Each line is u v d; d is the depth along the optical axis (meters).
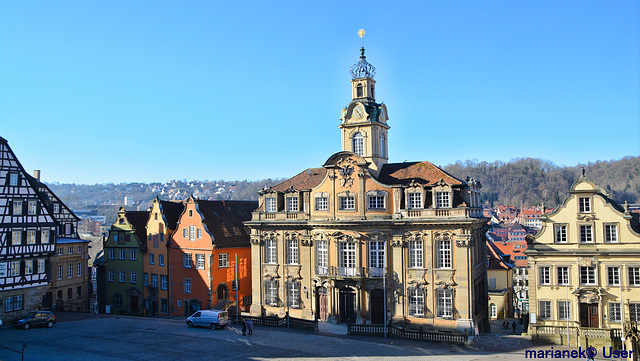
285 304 61.16
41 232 62.53
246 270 71.00
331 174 58.88
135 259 74.88
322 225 58.25
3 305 57.84
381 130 63.22
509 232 161.88
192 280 67.56
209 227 67.25
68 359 40.50
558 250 51.28
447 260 53.97
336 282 57.66
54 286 73.56
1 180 58.75
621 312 48.44
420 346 46.66
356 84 63.78
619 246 49.38
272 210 63.22
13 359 40.38
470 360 41.25
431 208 54.22
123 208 76.88
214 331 52.50
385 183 58.66
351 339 49.22
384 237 56.03
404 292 55.22
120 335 50.22
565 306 50.81
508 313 75.06
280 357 41.78
